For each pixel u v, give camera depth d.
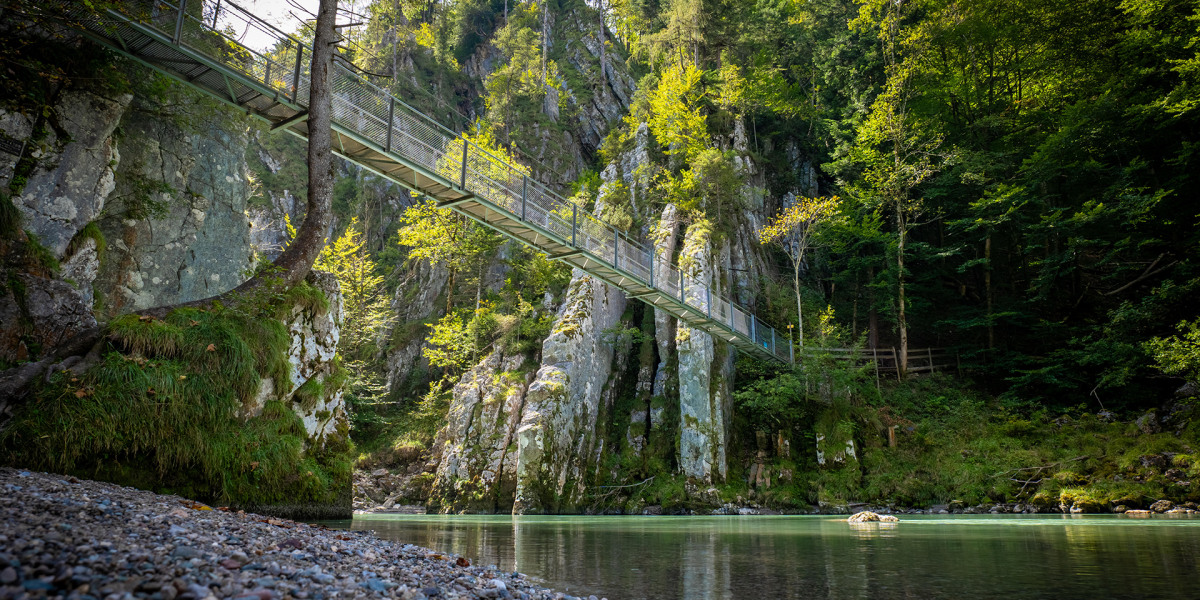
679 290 26.53
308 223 13.72
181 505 7.20
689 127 42.00
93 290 12.94
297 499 11.35
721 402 29.78
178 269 15.73
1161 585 5.52
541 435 26.05
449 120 65.31
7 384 8.27
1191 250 28.81
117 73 12.98
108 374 8.86
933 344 38.06
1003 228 36.47
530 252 39.66
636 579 6.36
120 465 8.75
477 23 77.88
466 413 29.59
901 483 24.95
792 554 8.61
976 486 23.39
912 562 7.50
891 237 35.91
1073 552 8.22
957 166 36.19
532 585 5.74
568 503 26.34
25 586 2.82
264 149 60.28
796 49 51.66
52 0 11.37
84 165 11.93
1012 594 5.20
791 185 46.16
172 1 13.57
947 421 28.25
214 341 10.51
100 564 3.38
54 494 5.84
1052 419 27.44
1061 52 36.50
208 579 3.46
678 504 26.44
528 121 60.09
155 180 15.35
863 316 38.94
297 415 12.16
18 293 9.64
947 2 38.66
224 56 14.59
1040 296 31.11
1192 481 19.36
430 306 45.06
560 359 28.89
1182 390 24.62
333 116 15.75
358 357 38.75
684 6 49.31
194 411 9.70
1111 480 21.23
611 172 46.28
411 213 37.72
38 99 11.11
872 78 44.78
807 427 29.56
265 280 12.45
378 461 32.09
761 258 40.03
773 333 32.31
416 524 15.46
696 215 36.91
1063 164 32.50
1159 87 31.88
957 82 39.53
